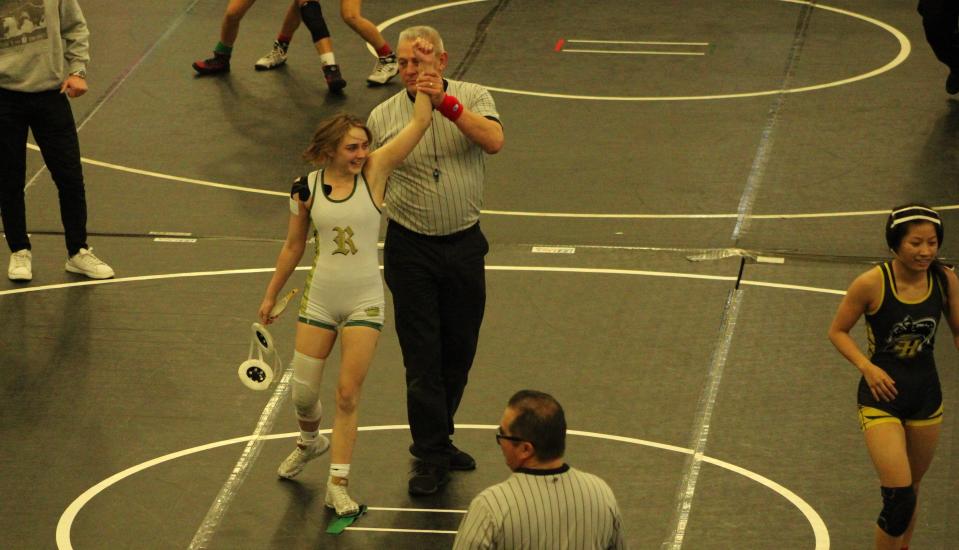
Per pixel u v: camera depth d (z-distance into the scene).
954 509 12.05
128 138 20.92
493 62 23.31
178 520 12.25
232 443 13.49
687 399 14.03
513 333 15.45
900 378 10.71
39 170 20.06
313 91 22.44
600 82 22.47
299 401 12.19
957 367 14.46
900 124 20.58
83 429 13.73
